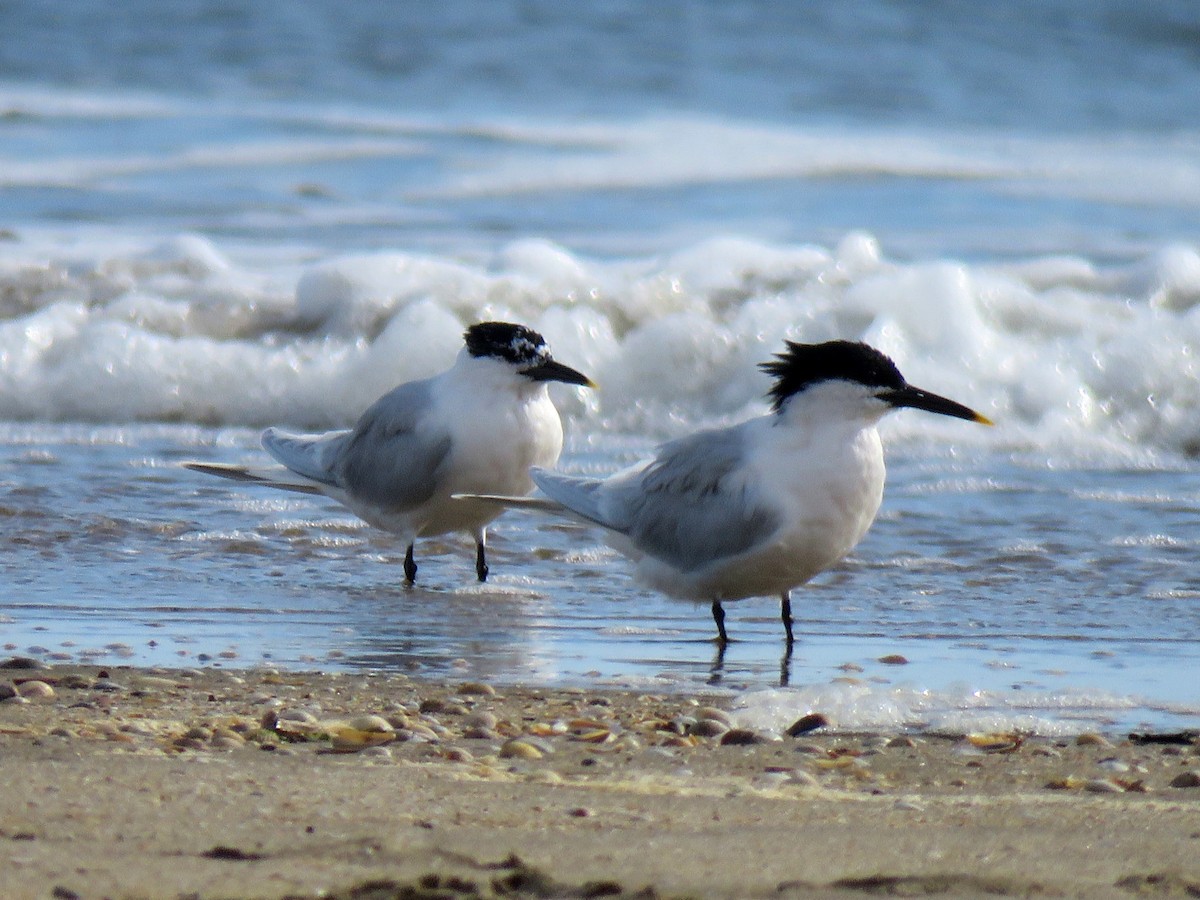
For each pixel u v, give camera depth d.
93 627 10.31
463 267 19.61
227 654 9.72
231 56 40.59
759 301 19.05
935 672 9.45
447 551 12.83
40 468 15.08
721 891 5.05
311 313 19.36
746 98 38.22
